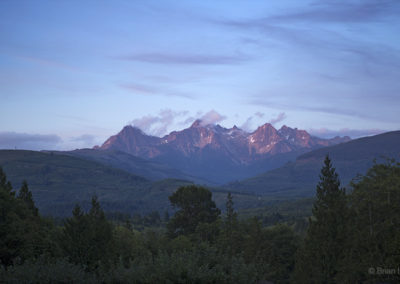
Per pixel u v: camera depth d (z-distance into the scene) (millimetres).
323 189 55781
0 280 19781
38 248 43375
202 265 21281
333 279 45812
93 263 37969
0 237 38312
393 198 45312
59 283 20797
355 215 47500
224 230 87625
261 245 75812
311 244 49250
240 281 20719
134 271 21297
